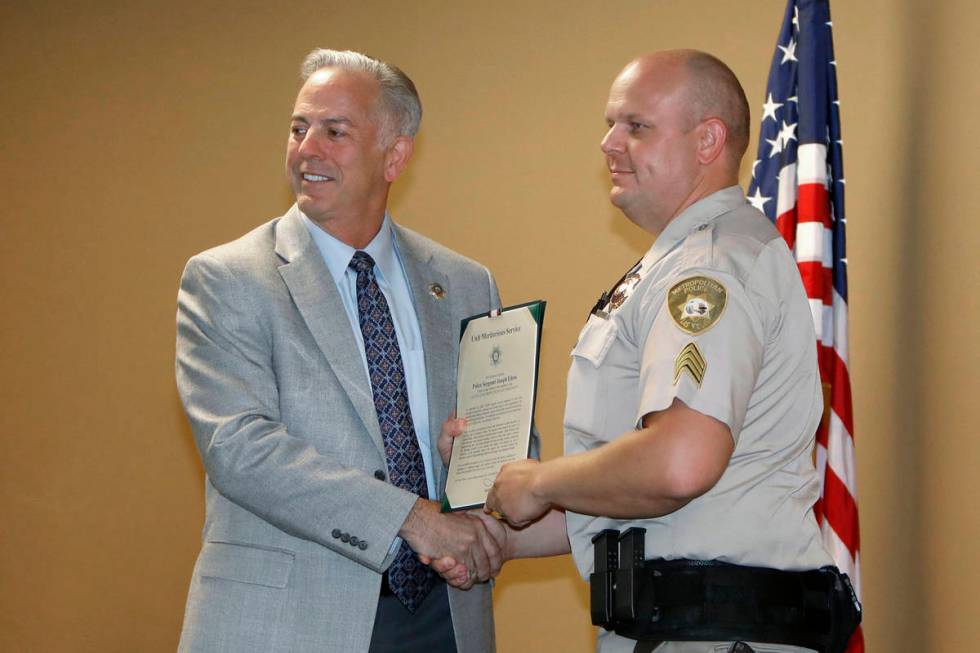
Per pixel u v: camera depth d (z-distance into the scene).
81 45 5.29
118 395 4.98
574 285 4.13
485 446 2.51
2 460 5.17
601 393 2.19
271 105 4.84
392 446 2.60
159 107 5.08
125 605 4.84
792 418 2.13
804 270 3.28
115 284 5.06
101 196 5.14
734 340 1.97
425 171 4.46
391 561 2.47
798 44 3.47
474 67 4.43
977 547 3.09
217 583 2.49
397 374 2.67
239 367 2.54
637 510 1.97
